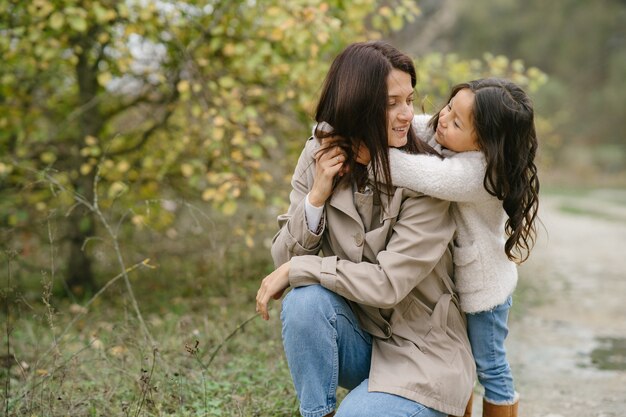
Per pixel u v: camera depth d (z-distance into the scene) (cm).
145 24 423
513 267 230
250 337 348
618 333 427
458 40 2875
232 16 441
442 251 212
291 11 388
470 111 209
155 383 277
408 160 208
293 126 501
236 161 386
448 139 216
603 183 2384
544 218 1166
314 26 379
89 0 418
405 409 200
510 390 230
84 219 471
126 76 491
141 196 490
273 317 372
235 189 372
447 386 205
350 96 204
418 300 218
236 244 509
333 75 211
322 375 211
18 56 448
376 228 219
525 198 222
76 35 466
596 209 1434
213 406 260
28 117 498
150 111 516
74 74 523
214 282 464
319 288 211
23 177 481
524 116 209
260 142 429
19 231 491
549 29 2875
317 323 208
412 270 207
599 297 531
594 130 2773
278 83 455
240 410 250
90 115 500
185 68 436
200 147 468
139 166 502
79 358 304
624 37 2891
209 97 427
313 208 217
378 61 204
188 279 484
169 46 464
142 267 495
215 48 419
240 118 394
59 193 462
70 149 520
